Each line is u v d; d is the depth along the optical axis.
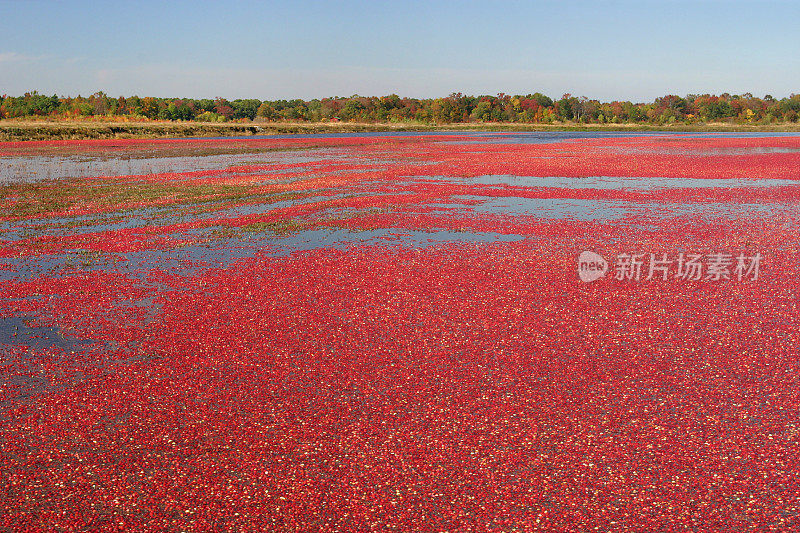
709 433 8.03
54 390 9.35
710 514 6.60
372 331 11.52
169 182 34.66
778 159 47.34
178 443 7.98
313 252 17.78
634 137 88.88
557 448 7.79
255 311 12.62
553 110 153.50
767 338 10.96
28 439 8.09
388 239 19.61
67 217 24.02
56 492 7.08
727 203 26.47
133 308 12.87
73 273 15.71
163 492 7.07
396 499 6.92
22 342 11.12
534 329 11.56
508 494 6.97
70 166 44.16
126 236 20.25
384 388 9.34
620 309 12.59
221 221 22.78
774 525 6.43
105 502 6.91
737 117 140.00
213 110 145.38
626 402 8.85
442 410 8.70
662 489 7.00
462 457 7.64
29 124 89.00
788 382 9.30
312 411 8.72
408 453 7.73
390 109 151.38
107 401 9.01
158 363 10.23
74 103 125.75
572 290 13.88
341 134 101.62
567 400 8.93
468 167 42.50
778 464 7.37
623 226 21.38
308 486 7.14
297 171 40.41
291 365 10.12
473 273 15.34
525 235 20.00
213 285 14.47
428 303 13.03
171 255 17.59
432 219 22.88
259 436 8.12
